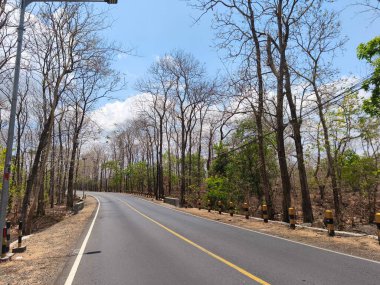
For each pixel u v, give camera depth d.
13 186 29.69
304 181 20.33
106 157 108.94
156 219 21.23
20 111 36.28
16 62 10.13
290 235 13.51
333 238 12.40
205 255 9.39
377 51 13.67
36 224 27.73
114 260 9.03
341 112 22.28
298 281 6.65
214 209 32.72
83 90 37.31
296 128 20.53
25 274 8.03
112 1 10.71
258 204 35.69
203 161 57.19
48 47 22.34
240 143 36.09
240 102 23.39
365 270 7.54
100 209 33.56
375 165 24.22
